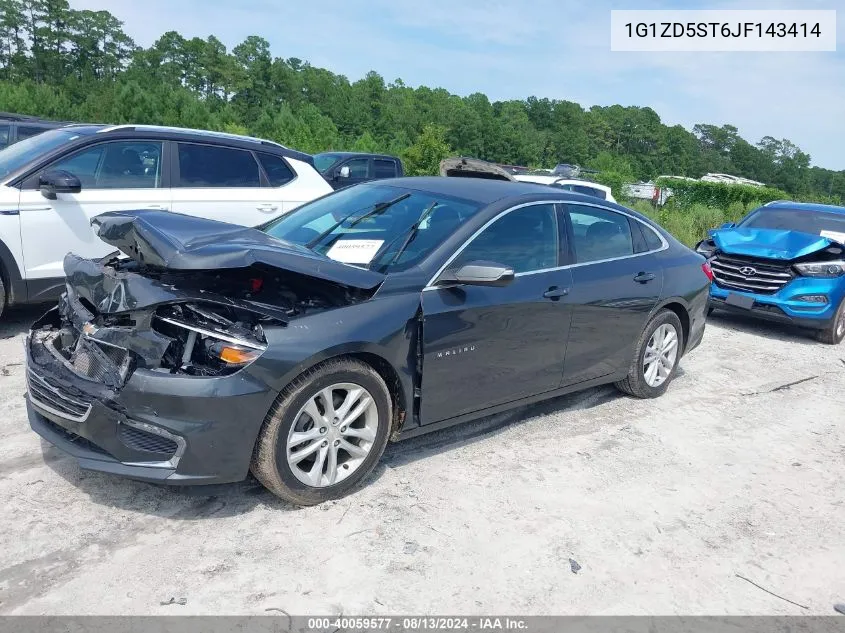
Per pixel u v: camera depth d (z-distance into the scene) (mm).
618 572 3396
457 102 150500
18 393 4938
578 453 4703
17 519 3408
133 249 3578
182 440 3207
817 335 8594
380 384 3754
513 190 4785
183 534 3389
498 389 4434
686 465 4676
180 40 111062
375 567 3246
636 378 5617
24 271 6086
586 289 4859
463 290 4082
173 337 3377
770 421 5668
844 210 9914
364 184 5168
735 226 9938
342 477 3748
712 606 3213
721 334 8758
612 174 28359
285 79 110250
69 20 109812
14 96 45375
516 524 3732
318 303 3641
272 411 3391
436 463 4367
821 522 4059
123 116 46969
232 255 3297
